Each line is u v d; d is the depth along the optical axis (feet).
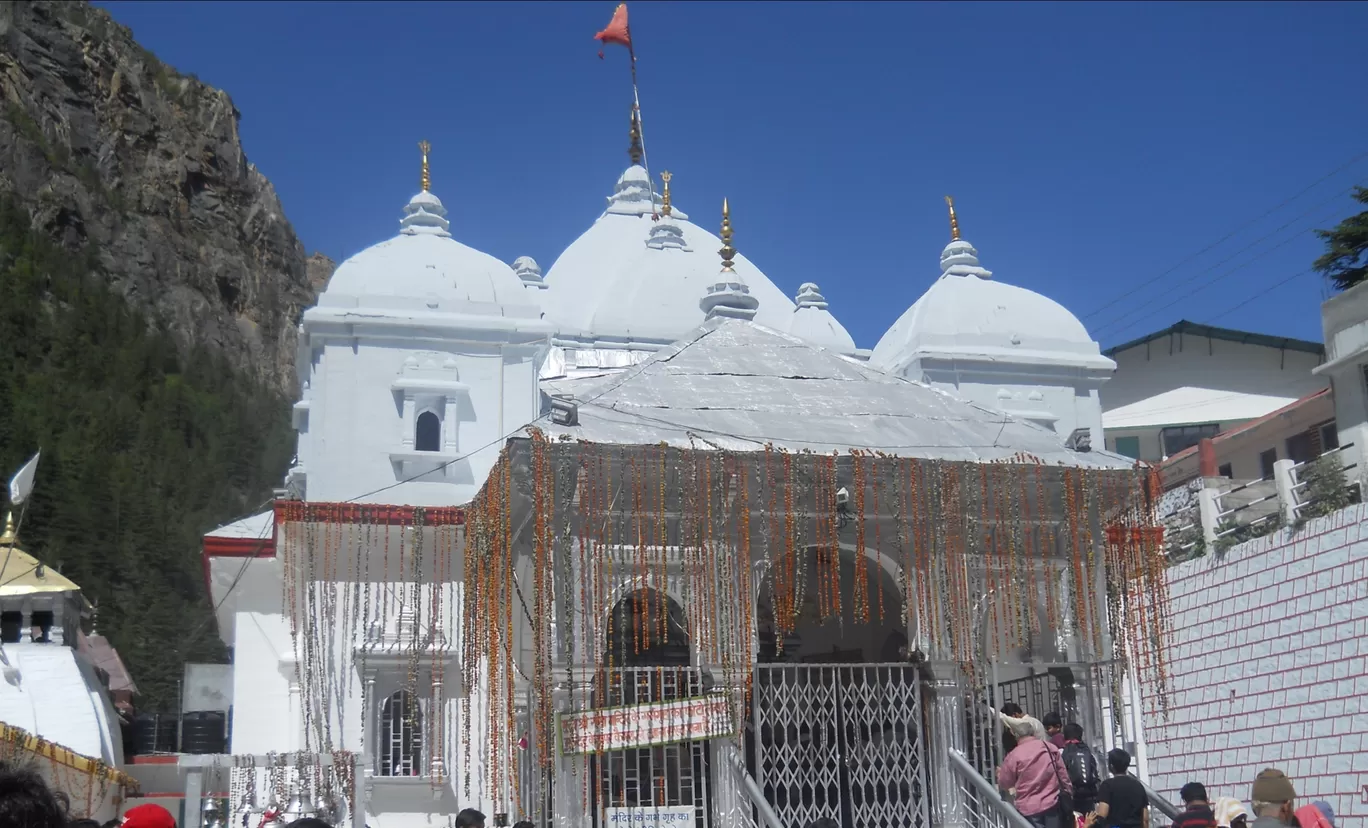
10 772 14.66
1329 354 68.23
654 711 45.52
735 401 51.96
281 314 327.67
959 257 77.36
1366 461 58.08
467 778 51.78
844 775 50.44
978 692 49.14
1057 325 73.87
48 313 215.72
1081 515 51.60
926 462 49.16
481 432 64.13
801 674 52.95
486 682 57.11
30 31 298.15
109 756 55.52
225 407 224.12
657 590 47.78
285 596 57.47
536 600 44.78
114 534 150.51
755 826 45.11
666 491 47.67
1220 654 63.93
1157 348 117.29
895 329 77.20
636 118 90.63
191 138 331.57
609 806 45.34
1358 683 54.95
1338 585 56.80
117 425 184.44
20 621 61.87
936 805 47.39
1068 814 42.11
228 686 72.64
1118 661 51.70
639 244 82.12
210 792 51.42
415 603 55.83
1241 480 88.22
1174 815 46.34
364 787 50.49
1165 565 61.16
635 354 72.02
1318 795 56.29
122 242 281.33
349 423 62.80
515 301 67.10
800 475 48.67
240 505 184.03
